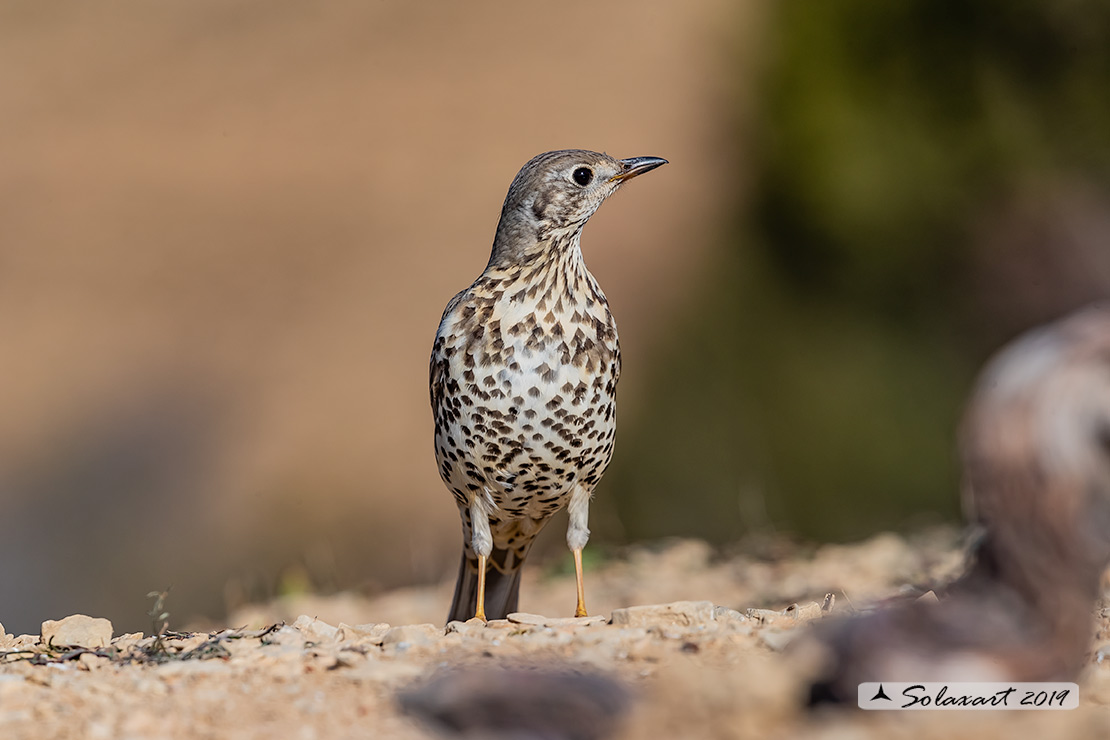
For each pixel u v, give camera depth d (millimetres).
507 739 4191
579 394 6645
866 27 21094
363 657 5137
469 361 6629
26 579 17734
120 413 22156
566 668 4629
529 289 6656
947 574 7242
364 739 4250
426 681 4547
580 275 6809
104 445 21312
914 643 4168
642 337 19750
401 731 4301
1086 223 19859
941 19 20781
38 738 4355
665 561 10320
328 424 20875
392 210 26328
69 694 4793
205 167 28531
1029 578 4098
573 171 6809
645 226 22234
